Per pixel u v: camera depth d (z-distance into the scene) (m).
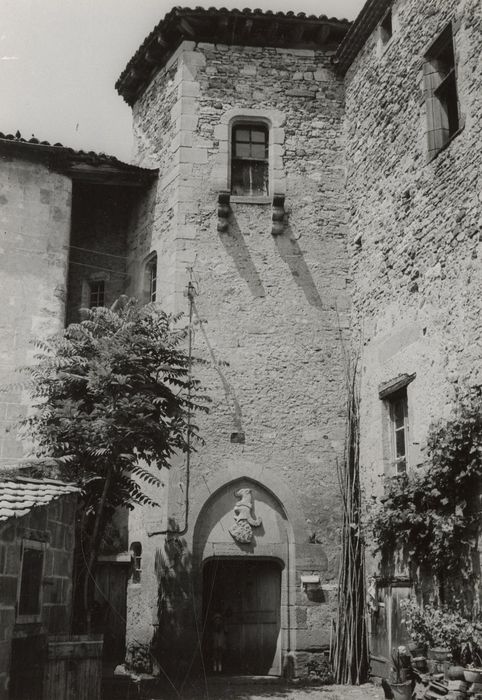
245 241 13.60
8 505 7.89
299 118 14.29
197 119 14.01
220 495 12.49
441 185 10.64
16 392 13.15
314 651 11.95
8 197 13.94
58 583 9.05
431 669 8.56
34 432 11.12
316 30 14.41
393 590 10.94
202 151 13.88
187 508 12.20
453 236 10.20
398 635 10.62
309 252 13.67
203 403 12.77
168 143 14.33
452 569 9.36
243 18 14.00
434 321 10.49
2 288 13.53
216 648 12.18
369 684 11.45
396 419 11.79
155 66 15.30
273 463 12.68
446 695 8.00
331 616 12.15
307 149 14.16
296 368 13.13
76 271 15.24
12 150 14.11
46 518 8.82
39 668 7.75
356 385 12.89
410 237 11.43
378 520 10.81
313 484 12.67
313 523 12.52
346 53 14.16
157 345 10.95
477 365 9.36
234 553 12.28
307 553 12.37
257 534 12.43
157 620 11.88
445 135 11.12
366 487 12.21
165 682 11.26
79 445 10.54
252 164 14.20
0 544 7.64
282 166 13.99
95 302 15.26
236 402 12.85
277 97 14.33
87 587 10.32
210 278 13.37
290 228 13.73
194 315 13.15
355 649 11.71
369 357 12.52
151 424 10.30
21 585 8.12
